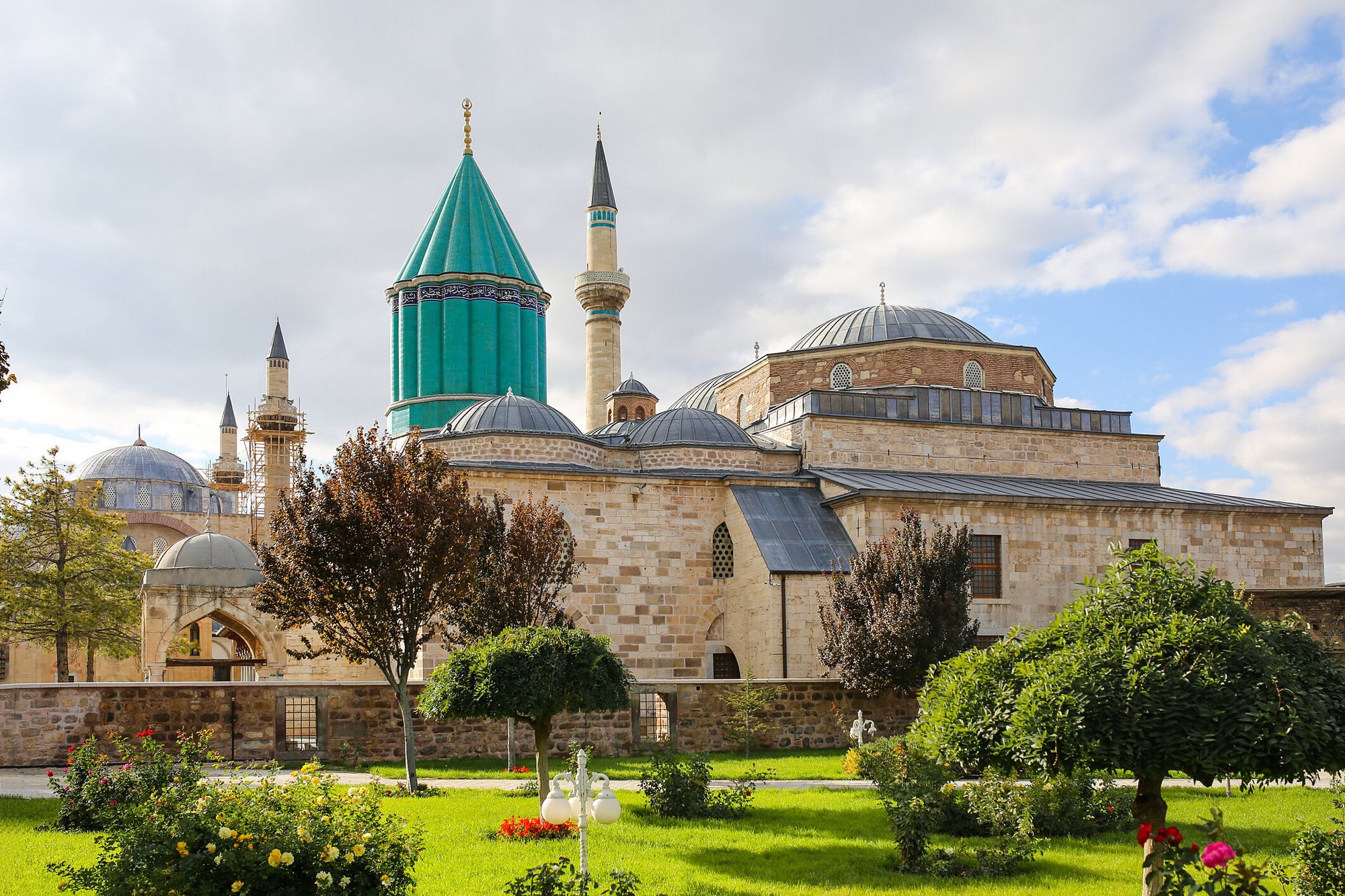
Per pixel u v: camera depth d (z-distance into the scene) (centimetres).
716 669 4278
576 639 2042
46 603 4900
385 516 2444
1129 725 1223
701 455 4456
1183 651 1250
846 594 3381
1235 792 2311
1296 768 1195
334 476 2494
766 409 5481
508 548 3050
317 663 4150
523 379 7519
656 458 4475
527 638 2038
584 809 1338
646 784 2109
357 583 2442
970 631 3306
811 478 4459
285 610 2506
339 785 2359
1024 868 1647
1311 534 4681
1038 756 1266
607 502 4219
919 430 4769
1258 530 4606
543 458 4225
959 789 1995
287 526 2497
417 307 7344
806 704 3284
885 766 1980
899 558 3338
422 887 1453
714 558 4341
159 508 9706
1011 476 4891
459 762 2945
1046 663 1319
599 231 6412
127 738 2819
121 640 5222
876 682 3197
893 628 3177
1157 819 1327
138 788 1830
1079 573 4303
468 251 7350
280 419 8356
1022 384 5366
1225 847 1121
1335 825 1711
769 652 3934
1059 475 4966
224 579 4569
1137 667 1255
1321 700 1223
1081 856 1734
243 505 10375
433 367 7188
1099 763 1233
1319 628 3222
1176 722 1212
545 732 2059
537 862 1612
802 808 2133
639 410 5862
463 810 2044
